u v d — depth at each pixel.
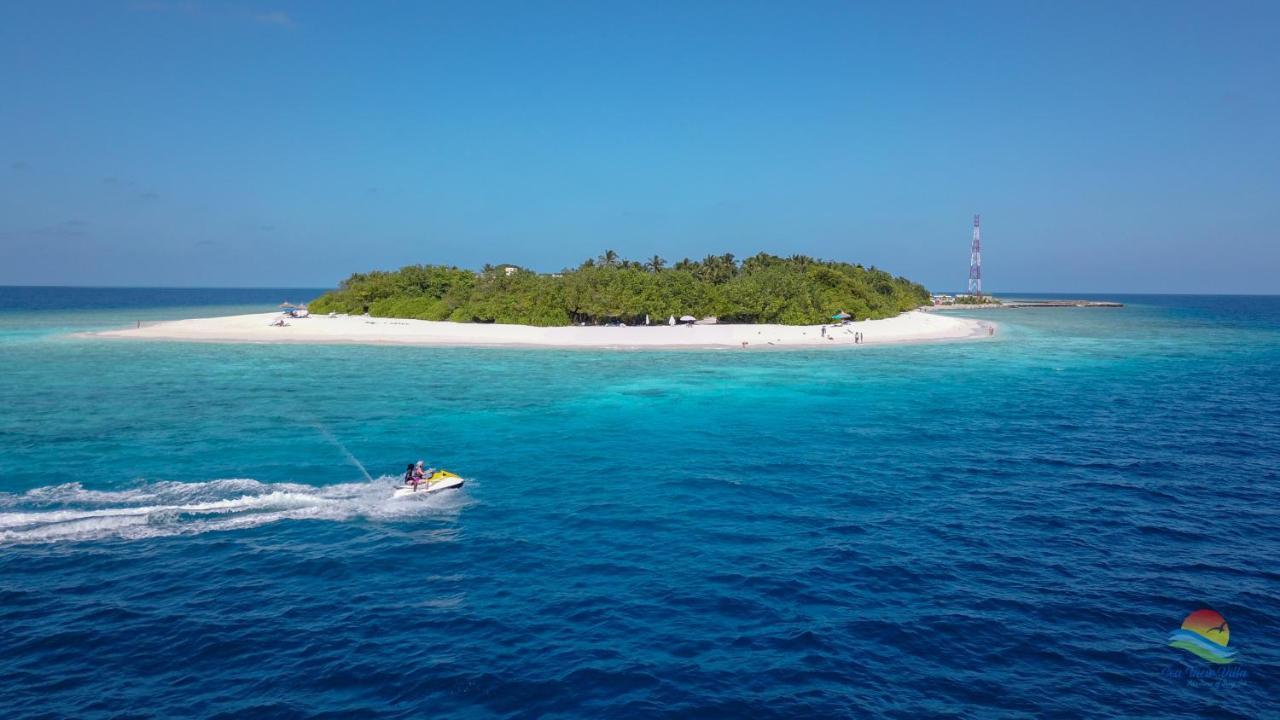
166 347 84.94
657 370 70.31
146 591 21.14
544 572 22.62
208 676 16.80
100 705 15.66
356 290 140.25
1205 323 160.38
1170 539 25.83
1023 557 24.05
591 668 17.12
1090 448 39.47
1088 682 16.83
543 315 112.12
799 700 15.93
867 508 29.05
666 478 33.19
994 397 56.56
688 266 146.88
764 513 28.30
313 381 61.22
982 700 16.08
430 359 77.31
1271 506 29.58
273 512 28.05
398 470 34.28
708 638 18.58
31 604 20.25
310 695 16.06
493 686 16.39
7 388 55.88
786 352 86.94
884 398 55.69
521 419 46.53
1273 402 54.59
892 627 19.22
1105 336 118.31
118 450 37.25
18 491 30.31
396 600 20.66
